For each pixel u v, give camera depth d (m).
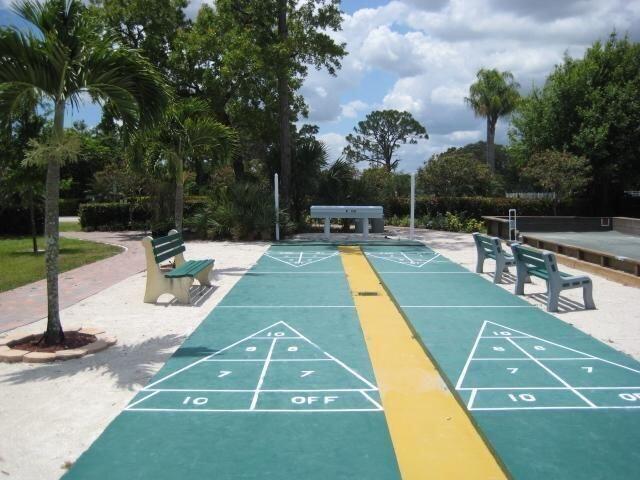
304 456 3.97
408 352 6.47
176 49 23.20
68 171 46.44
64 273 12.49
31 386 5.37
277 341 6.91
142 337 7.13
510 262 11.04
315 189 24.03
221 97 23.56
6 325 7.77
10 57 5.97
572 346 6.66
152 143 12.48
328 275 12.03
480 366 5.93
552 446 4.12
